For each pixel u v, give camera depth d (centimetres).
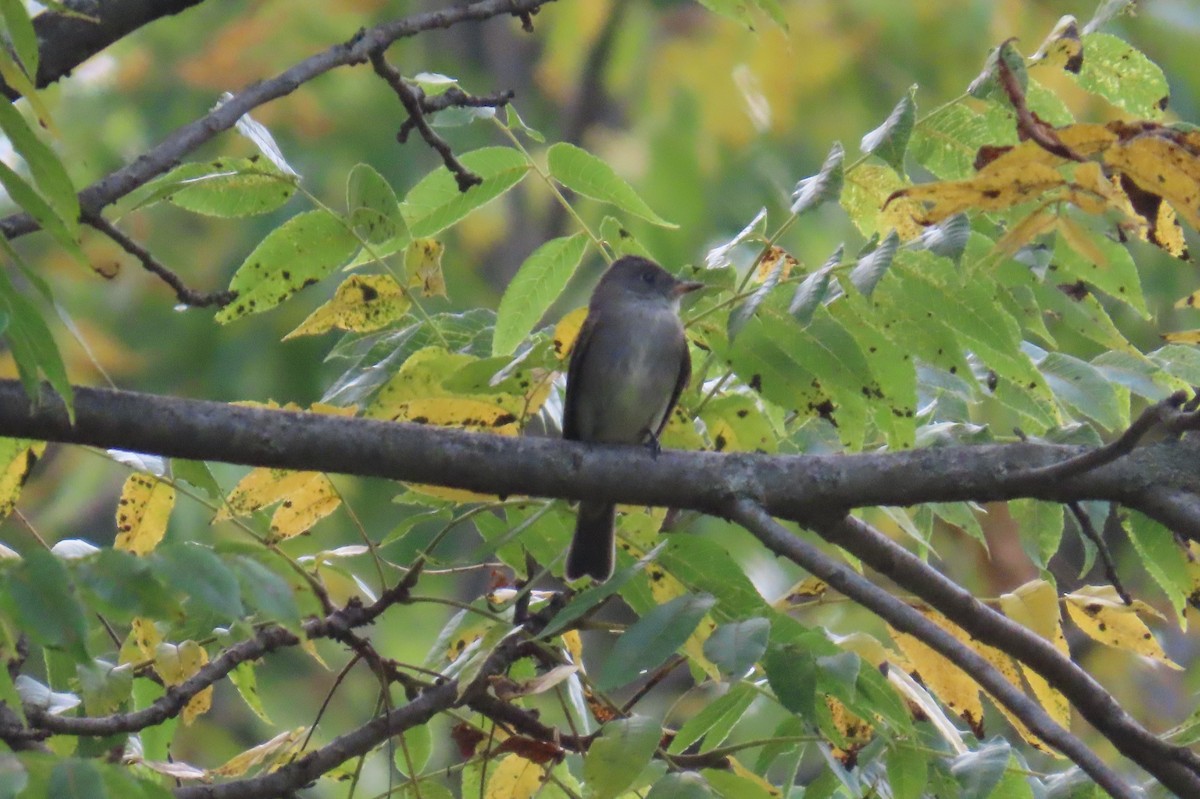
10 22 427
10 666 578
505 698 582
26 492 1553
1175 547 624
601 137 1730
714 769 546
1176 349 683
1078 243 443
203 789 582
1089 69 635
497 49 1961
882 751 593
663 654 484
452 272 1705
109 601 382
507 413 653
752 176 1577
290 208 1598
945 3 1541
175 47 1677
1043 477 592
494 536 675
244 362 1541
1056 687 596
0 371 1224
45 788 362
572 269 702
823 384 624
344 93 1681
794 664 512
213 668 587
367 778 1288
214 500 639
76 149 1588
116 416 562
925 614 635
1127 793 520
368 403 655
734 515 604
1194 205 448
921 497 606
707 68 1588
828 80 1568
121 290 1580
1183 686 1352
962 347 641
